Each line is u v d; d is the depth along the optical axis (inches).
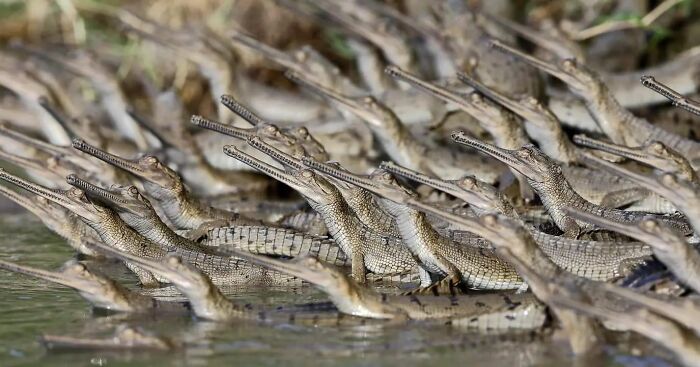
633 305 474.0
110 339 487.2
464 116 785.6
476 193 573.6
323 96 744.3
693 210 525.3
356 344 485.4
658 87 633.0
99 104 1002.1
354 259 602.5
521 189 679.1
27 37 1072.2
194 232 646.5
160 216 697.0
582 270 567.5
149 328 511.2
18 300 567.8
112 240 609.9
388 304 522.3
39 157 868.0
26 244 712.4
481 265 576.7
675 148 706.2
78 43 1024.9
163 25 948.0
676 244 489.4
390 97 818.8
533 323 506.6
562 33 842.2
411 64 901.8
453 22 877.2
